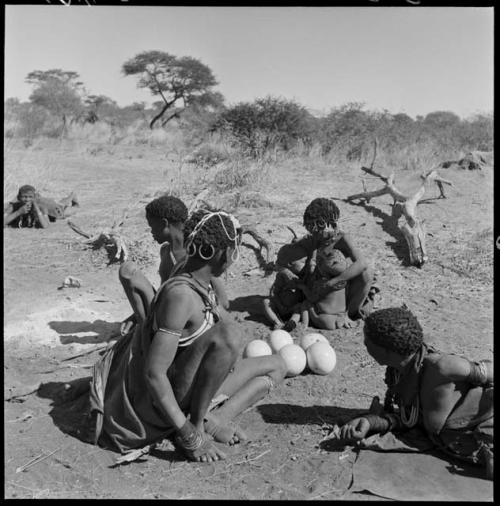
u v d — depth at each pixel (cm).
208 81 3672
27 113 2503
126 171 1470
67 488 372
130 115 3684
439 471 377
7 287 732
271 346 529
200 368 384
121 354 431
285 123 1772
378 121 1864
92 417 420
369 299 616
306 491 366
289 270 615
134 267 455
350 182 1216
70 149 1939
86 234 894
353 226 899
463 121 2248
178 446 406
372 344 388
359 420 404
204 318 388
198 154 1606
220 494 365
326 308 595
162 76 3653
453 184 1118
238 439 418
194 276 389
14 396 472
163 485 374
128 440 402
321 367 504
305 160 1520
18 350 572
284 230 884
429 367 384
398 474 374
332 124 1844
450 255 788
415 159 1487
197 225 384
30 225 991
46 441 418
